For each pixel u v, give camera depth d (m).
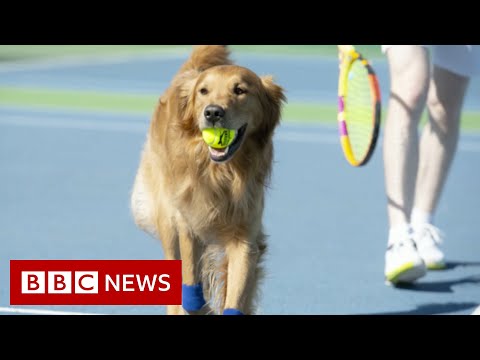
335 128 12.42
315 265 6.09
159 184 5.04
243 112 4.41
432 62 5.98
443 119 6.07
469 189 8.84
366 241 6.79
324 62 21.17
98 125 12.18
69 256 6.04
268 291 5.46
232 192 4.50
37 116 12.81
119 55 22.42
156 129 5.09
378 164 10.13
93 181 8.70
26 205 7.66
